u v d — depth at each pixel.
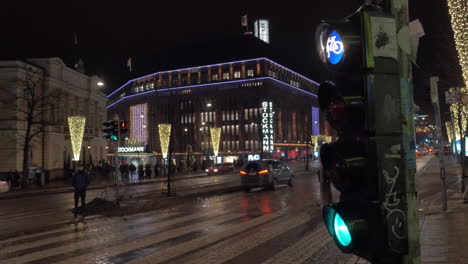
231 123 109.31
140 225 11.82
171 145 21.25
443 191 11.85
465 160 16.70
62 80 48.50
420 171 34.62
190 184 32.19
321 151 2.46
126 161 79.75
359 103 2.28
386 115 2.26
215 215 13.48
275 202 16.98
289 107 116.25
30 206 19.14
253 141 105.94
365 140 2.27
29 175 38.47
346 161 2.24
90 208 14.90
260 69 108.25
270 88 107.81
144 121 125.44
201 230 10.65
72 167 49.47
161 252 8.17
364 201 2.23
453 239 7.79
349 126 2.34
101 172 49.38
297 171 46.72
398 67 2.31
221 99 111.56
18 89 40.72
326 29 2.47
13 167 40.22
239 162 71.25
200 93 114.62
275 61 112.81
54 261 7.71
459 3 14.04
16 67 40.69
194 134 113.56
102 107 60.22
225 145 109.12
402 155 2.27
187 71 118.06
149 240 9.46
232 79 110.75
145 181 37.88
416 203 2.31
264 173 22.23
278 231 10.21
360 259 7.10
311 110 129.75
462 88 18.05
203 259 7.50
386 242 2.18
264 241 9.02
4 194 26.61
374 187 2.23
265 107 105.81
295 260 7.23
